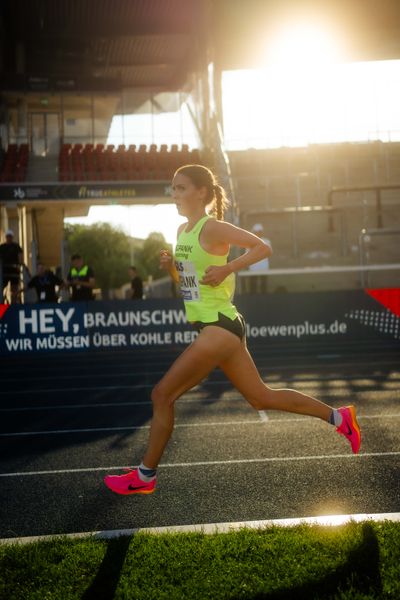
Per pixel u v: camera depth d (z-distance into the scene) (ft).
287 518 11.95
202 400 26.43
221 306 11.03
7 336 46.88
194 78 80.53
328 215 63.57
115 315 47.80
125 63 91.66
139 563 9.66
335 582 8.84
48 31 83.56
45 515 12.69
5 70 81.61
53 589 8.93
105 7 78.48
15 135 78.43
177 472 15.48
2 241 64.54
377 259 61.41
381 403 24.27
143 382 33.22
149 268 219.61
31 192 62.90
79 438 20.15
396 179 72.18
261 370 35.63
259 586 8.80
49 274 51.70
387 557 9.48
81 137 80.28
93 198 63.77
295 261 60.29
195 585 8.87
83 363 42.57
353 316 48.85
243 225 57.77
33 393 30.60
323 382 30.32
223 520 12.02
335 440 18.28
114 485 11.68
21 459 17.53
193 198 11.34
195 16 77.41
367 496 13.12
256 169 73.97
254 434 19.49
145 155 74.49
